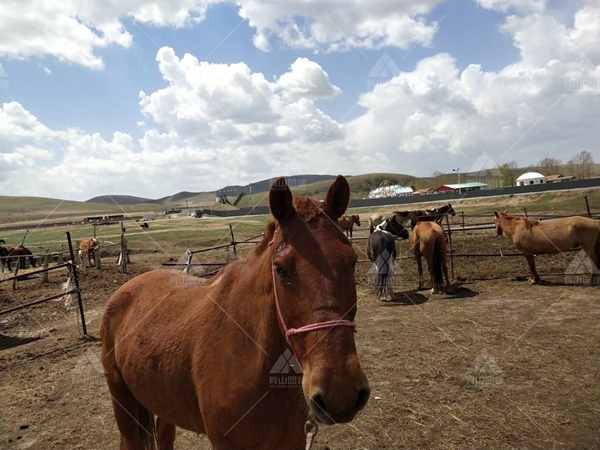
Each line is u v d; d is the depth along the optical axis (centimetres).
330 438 357
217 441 205
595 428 350
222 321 216
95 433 392
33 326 827
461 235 1786
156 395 243
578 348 529
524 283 935
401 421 379
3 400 473
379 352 560
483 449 330
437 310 761
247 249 1841
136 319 269
